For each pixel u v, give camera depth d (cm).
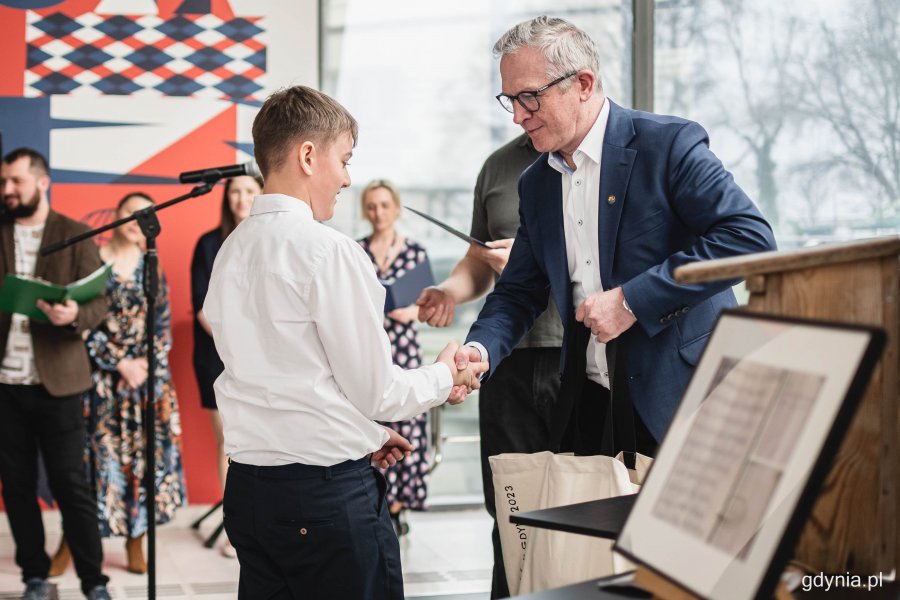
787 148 398
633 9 471
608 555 185
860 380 87
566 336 220
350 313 181
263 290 185
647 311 196
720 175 205
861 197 372
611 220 212
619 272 213
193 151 536
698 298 195
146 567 437
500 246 270
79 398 381
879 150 366
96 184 531
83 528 376
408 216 556
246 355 186
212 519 530
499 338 233
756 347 99
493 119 557
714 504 96
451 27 552
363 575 188
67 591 400
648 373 206
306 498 184
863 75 370
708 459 99
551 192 227
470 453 557
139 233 465
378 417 187
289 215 191
